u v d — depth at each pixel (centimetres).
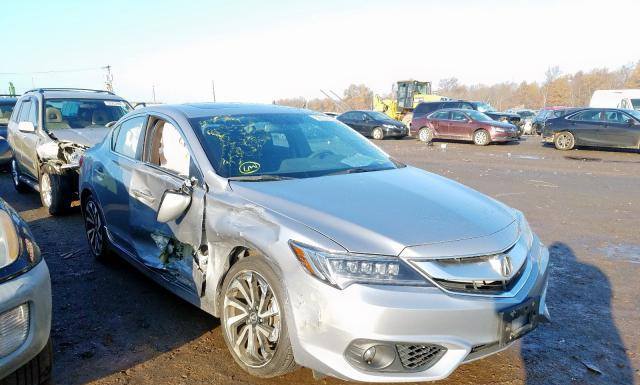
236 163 362
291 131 424
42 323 267
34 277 265
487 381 316
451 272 261
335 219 281
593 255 572
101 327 377
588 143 1773
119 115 862
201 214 342
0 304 245
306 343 265
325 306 257
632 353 353
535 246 327
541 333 381
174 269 380
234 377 312
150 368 323
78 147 685
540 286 296
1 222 271
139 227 423
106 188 475
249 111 443
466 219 296
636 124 1680
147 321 387
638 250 591
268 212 299
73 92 871
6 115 1244
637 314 416
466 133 2075
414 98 3356
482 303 260
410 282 256
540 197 905
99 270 497
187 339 361
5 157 1023
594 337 375
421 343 252
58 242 590
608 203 856
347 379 255
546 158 1569
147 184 409
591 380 319
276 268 282
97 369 320
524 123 3238
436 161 1480
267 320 297
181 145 392
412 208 302
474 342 261
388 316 248
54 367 321
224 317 322
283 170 368
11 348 252
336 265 259
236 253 329
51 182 697
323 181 348
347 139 448
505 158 1566
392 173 385
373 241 265
